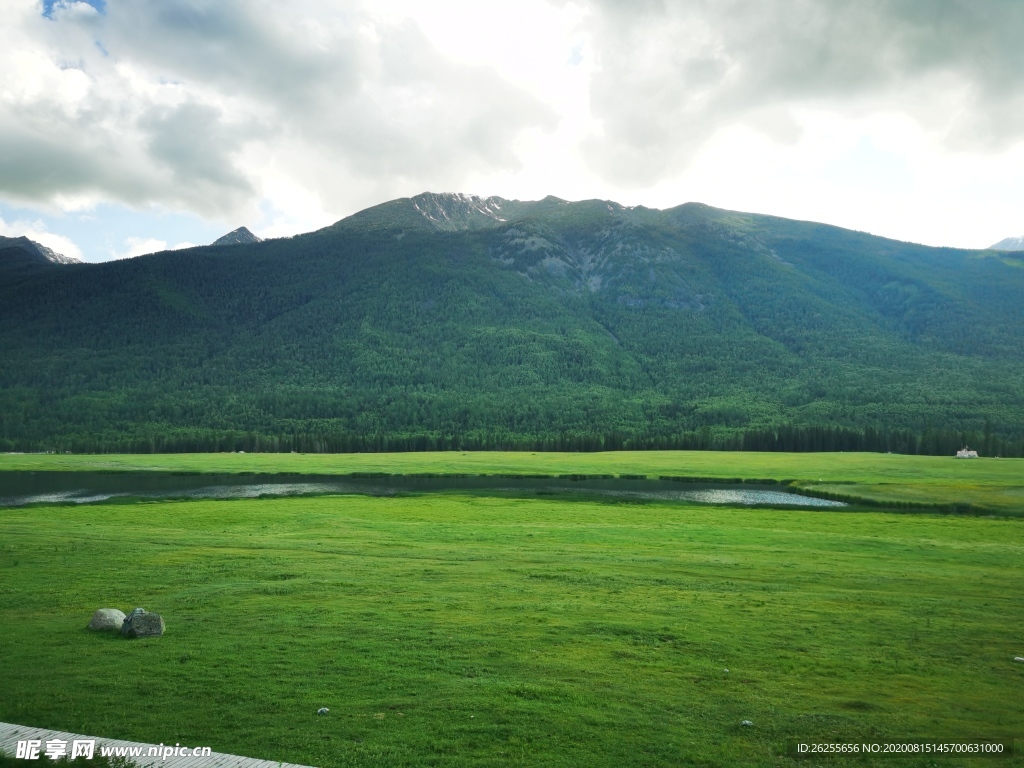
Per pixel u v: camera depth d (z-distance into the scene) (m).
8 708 18.11
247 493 104.75
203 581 34.00
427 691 19.70
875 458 185.75
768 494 110.38
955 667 22.78
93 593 31.39
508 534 52.41
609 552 44.00
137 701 18.69
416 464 167.75
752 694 20.11
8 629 25.55
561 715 18.19
